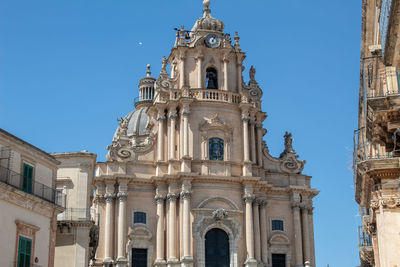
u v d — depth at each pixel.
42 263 37.00
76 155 49.44
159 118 61.44
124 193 57.84
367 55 32.56
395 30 19.48
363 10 29.89
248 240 57.56
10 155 35.72
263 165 63.09
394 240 31.45
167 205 58.16
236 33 66.12
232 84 64.19
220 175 58.91
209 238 57.91
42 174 38.78
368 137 26.52
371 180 32.50
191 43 64.75
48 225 38.16
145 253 57.41
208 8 67.62
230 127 61.19
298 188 61.56
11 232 34.34
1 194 33.75
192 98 60.53
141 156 60.53
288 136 65.25
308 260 60.09
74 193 48.50
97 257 56.50
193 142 60.09
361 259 57.53
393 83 27.33
